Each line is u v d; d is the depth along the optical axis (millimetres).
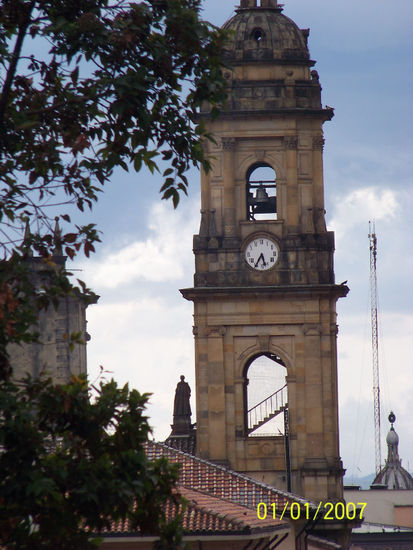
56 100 74312
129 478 69750
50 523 68500
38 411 71250
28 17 71812
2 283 67750
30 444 68312
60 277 73438
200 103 74688
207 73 74062
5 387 70625
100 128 73875
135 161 74250
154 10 72375
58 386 71312
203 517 132625
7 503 67562
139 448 71938
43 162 73875
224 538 130875
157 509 72000
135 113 72625
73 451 71188
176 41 72375
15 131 73438
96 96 72062
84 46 71000
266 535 139625
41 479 67188
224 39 73875
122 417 71688
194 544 131625
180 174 75938
